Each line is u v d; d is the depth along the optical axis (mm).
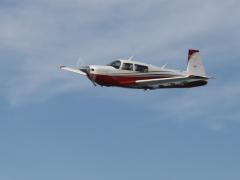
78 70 85750
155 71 86938
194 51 93438
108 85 83562
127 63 84062
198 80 89250
